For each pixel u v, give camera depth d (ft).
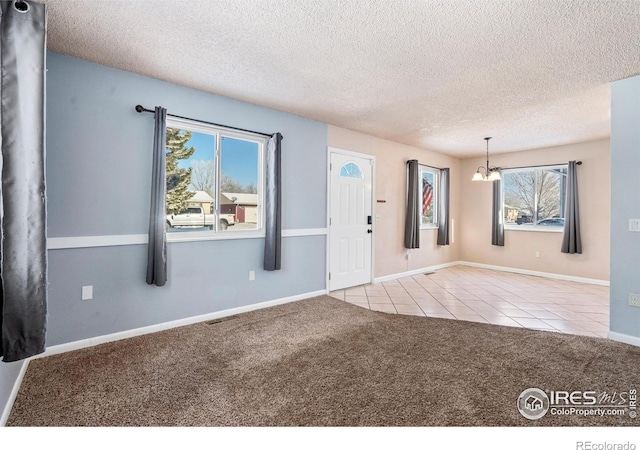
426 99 10.88
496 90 10.03
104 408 5.72
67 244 8.07
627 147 8.81
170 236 9.87
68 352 8.02
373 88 9.99
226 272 11.03
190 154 10.46
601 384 6.58
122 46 7.65
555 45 7.31
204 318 10.52
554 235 18.01
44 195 5.42
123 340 8.82
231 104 11.00
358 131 15.25
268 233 11.80
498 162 20.25
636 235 8.62
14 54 5.13
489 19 6.38
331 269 14.57
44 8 5.45
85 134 8.34
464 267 21.30
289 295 12.92
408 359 7.75
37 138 5.32
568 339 9.02
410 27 6.70
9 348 5.07
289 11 6.24
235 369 7.20
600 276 16.29
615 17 6.23
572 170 16.89
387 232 17.22
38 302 5.34
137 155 9.14
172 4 6.07
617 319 8.95
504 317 11.10
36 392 6.20
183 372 7.06
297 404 5.87
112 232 8.75
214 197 10.91
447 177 20.24
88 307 8.43
